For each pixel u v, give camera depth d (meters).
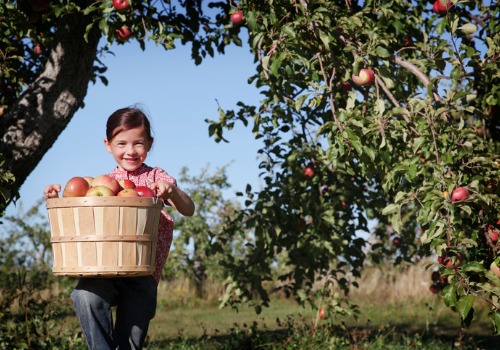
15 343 6.17
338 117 4.45
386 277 14.70
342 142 4.36
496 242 4.27
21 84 6.58
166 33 5.69
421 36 5.82
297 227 6.71
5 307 6.75
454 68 4.54
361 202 6.75
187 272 15.88
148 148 3.38
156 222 2.99
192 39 6.23
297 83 5.81
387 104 5.96
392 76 4.84
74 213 2.83
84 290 3.04
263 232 6.53
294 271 6.95
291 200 6.56
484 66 4.53
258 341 6.81
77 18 6.07
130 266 2.87
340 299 6.95
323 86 4.68
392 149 4.55
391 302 13.55
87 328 3.05
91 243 2.83
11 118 6.23
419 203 4.30
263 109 6.00
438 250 3.96
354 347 6.50
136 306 3.10
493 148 5.43
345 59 4.89
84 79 6.42
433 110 4.29
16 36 6.39
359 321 11.09
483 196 3.94
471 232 4.09
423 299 13.38
